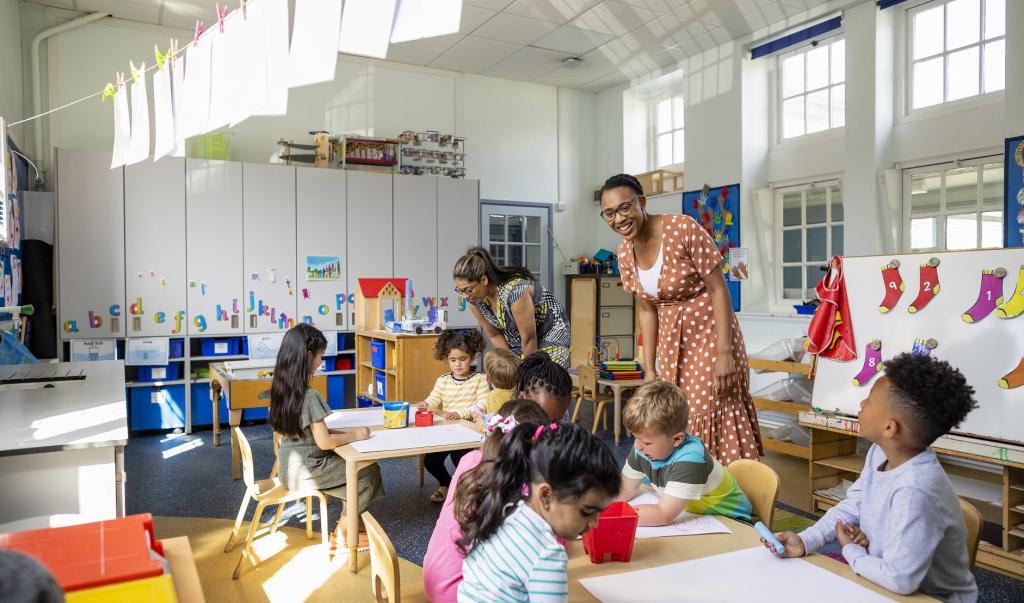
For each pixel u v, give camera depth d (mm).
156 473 4414
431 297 6703
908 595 1234
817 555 1432
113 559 915
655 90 7730
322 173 6199
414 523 3477
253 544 3199
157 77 2639
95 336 5430
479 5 5680
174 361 5723
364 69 6988
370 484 2912
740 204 6266
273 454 4883
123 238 5500
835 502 3416
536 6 5699
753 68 6309
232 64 2004
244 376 4277
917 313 3162
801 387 4383
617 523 1361
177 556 1149
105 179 5434
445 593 1459
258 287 5969
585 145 8234
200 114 2254
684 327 2307
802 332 5660
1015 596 2631
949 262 3082
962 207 4914
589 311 7547
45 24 5695
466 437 2852
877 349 3293
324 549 3055
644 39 6391
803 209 6035
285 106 1718
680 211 6953
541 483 1166
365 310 5695
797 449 4105
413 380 4902
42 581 639
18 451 1882
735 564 1369
